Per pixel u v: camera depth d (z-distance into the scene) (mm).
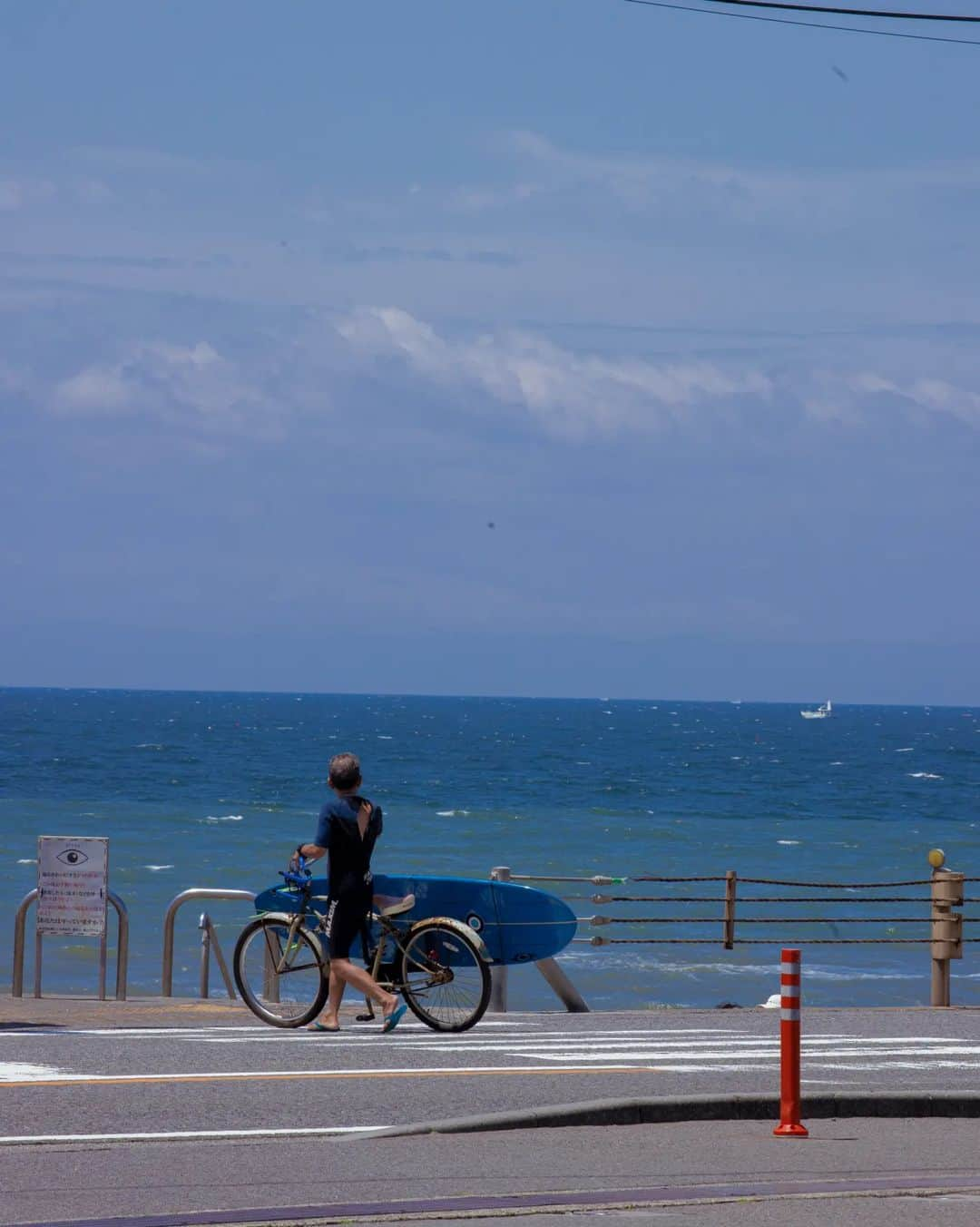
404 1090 29750
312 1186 21922
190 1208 20453
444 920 40031
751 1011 47969
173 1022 41688
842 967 93938
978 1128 28359
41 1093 28562
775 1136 26750
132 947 96000
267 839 178000
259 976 73312
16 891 124875
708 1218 20625
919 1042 38906
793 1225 20328
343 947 39281
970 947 104312
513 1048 36469
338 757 39781
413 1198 21406
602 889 137500
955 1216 20984
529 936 45094
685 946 101750
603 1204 21234
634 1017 45219
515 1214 20594
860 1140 26734
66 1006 45344
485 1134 26203
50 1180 21953
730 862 167000
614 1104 27625
